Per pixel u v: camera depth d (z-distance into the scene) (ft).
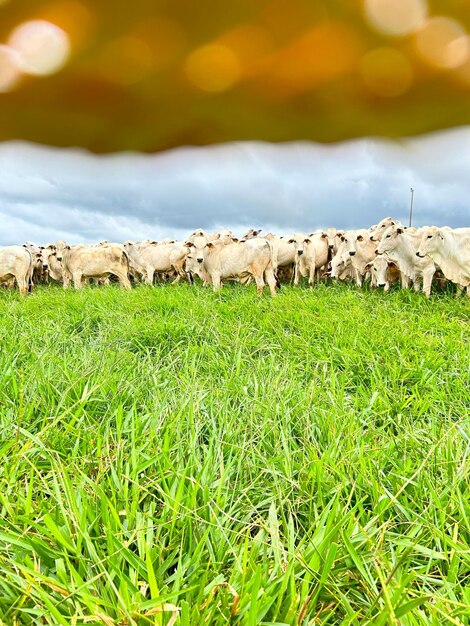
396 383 13.91
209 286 42.55
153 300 28.09
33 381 11.74
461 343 17.88
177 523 6.85
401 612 4.98
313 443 9.78
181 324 19.97
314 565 6.06
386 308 28.27
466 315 26.13
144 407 11.01
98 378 11.85
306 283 51.75
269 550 6.73
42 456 8.48
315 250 51.06
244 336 18.65
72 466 7.97
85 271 49.29
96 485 7.14
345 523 6.83
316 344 18.25
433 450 8.64
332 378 13.57
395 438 9.89
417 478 8.34
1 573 6.08
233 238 53.52
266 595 5.32
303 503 7.70
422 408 11.76
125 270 49.47
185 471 7.38
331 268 50.08
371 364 15.47
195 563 5.99
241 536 7.00
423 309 28.50
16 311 26.16
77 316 23.52
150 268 55.21
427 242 35.27
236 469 8.65
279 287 44.75
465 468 8.11
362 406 12.00
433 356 15.87
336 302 29.86
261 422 10.33
